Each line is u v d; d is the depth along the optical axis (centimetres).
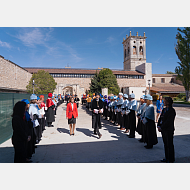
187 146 508
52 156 432
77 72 5000
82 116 1339
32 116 452
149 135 491
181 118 1134
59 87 3838
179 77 3212
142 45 6619
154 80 6319
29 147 400
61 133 721
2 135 594
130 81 5425
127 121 705
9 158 420
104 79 4344
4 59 2441
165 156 397
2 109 598
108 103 1087
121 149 488
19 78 3139
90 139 614
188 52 2989
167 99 391
